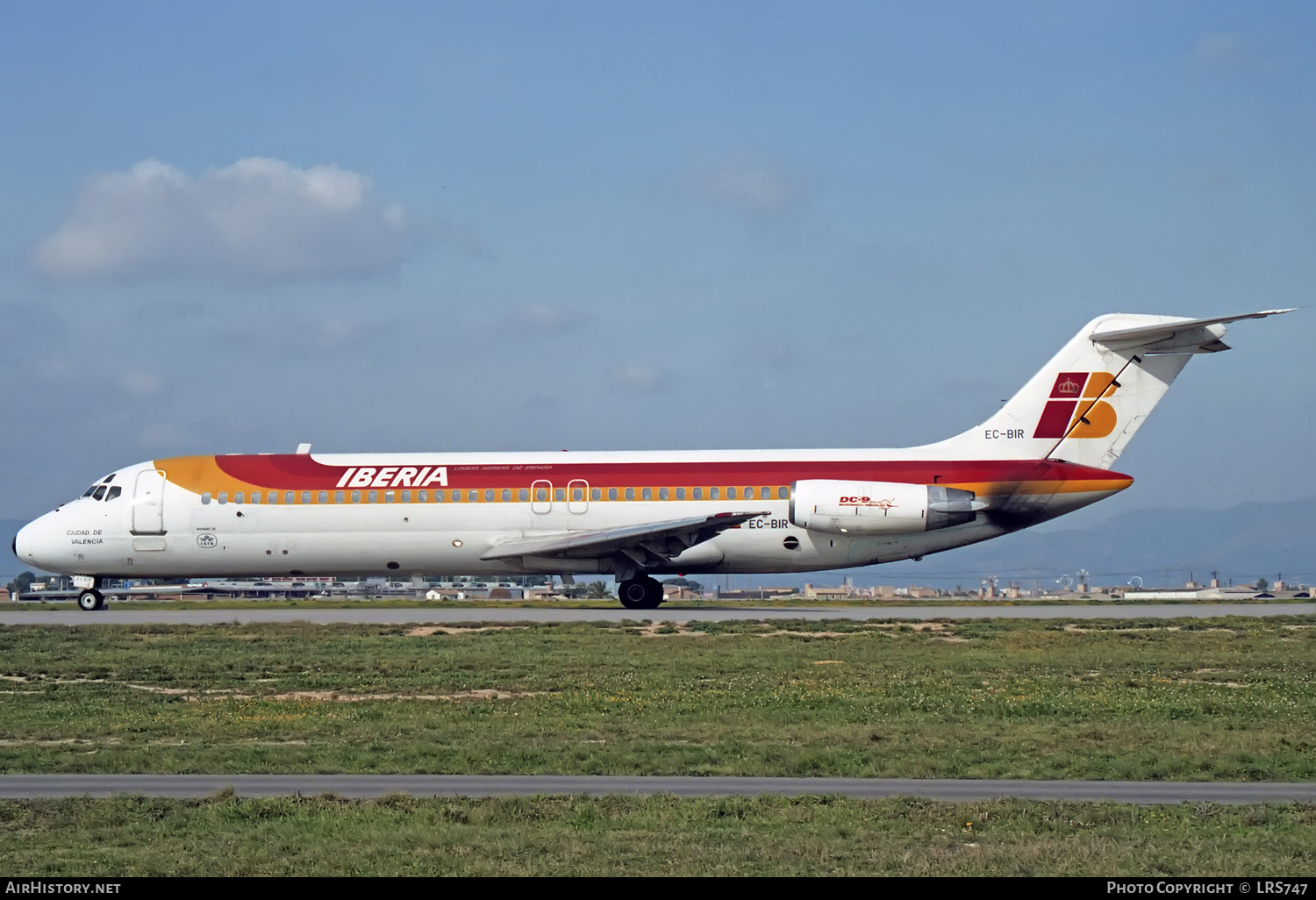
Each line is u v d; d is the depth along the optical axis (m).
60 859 22.27
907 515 76.62
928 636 63.41
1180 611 82.75
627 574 81.06
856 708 39.75
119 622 76.56
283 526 81.81
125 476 84.56
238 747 33.44
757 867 21.48
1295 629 66.25
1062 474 77.56
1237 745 33.44
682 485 79.88
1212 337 76.56
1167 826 24.47
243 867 21.53
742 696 42.00
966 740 34.00
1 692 46.00
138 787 28.75
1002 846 22.88
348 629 68.31
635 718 38.06
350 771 30.25
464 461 82.19
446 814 25.11
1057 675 48.00
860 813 25.28
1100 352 77.81
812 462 79.94
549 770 30.22
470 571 83.00
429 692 44.56
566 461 81.31
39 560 83.31
